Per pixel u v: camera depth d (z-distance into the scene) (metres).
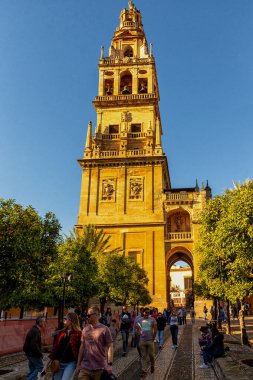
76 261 27.70
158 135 59.69
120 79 66.12
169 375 13.13
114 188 56.81
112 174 57.62
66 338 8.26
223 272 25.56
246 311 55.69
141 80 65.88
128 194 56.31
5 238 17.53
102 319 21.73
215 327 17.23
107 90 66.00
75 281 26.25
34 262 19.67
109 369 7.31
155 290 50.66
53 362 8.12
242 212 19.56
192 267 58.31
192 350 20.41
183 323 41.81
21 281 18.45
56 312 33.34
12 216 18.17
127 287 38.50
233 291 21.00
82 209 56.06
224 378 10.98
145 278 45.41
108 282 37.03
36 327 10.62
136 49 69.25
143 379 12.38
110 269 38.22
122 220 54.84
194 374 13.30
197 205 55.00
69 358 8.04
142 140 60.28
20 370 13.45
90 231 43.66
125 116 62.31
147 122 61.75
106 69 66.44
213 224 27.19
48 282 23.98
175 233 54.22
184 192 56.00
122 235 53.94
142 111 62.56
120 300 39.34
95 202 56.31
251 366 13.00
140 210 55.25
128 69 65.94
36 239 18.78
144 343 12.77
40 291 23.62
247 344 21.28
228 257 22.81
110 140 61.06
